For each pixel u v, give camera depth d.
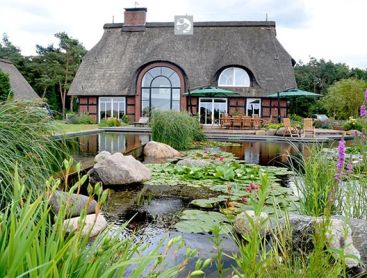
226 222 4.23
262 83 25.34
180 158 10.10
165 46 26.70
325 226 1.91
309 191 4.03
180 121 12.59
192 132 14.22
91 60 27.86
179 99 26.20
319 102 37.94
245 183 6.63
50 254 1.29
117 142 13.48
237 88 25.27
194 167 7.85
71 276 1.33
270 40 27.38
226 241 3.63
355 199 3.88
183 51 26.86
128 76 26.62
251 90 25.11
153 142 10.74
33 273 1.11
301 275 1.89
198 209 4.83
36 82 42.94
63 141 4.21
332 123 23.86
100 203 1.51
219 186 6.27
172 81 26.16
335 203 3.92
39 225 1.20
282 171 7.95
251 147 13.35
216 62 26.30
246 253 1.48
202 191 5.90
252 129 20.62
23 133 3.46
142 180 6.59
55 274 1.11
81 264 1.42
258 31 27.81
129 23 29.09
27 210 1.32
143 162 9.20
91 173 6.34
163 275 1.40
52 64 42.84
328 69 54.94
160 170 7.74
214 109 25.64
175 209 4.79
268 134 18.45
